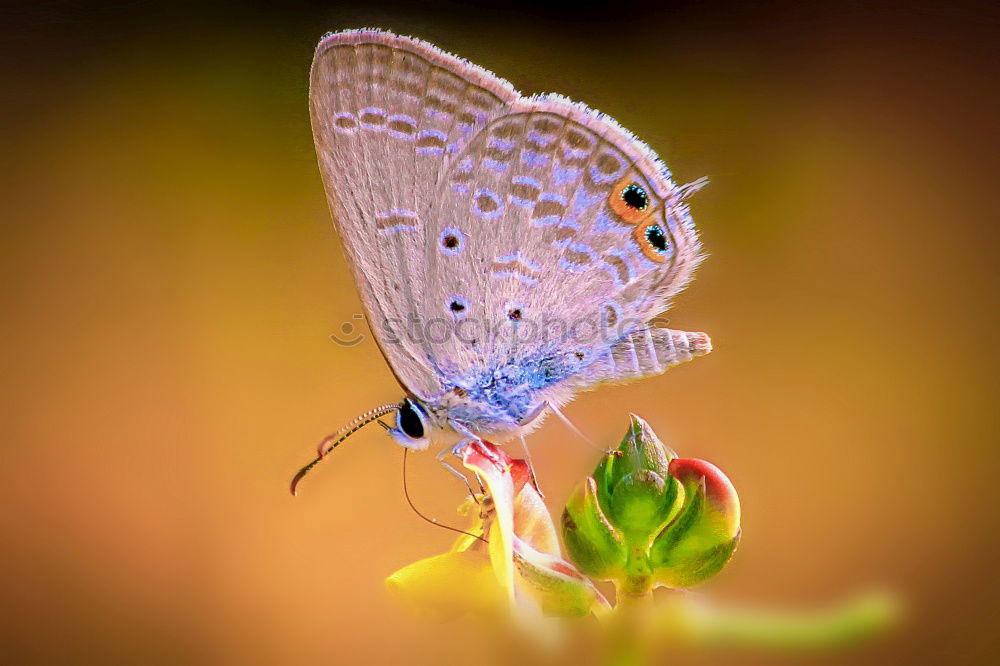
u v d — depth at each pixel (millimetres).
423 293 170
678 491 159
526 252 170
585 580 160
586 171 170
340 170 168
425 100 168
